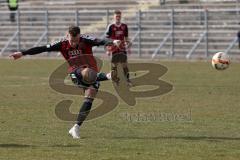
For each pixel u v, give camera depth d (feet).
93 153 97.86
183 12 416.67
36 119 138.10
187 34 405.39
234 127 125.70
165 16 416.67
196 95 186.19
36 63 342.23
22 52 114.42
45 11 436.76
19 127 126.00
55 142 108.17
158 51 402.31
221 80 236.43
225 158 93.76
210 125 128.57
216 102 168.66
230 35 395.14
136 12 421.18
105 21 447.01
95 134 117.60
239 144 106.11
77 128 113.80
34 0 510.58
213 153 97.76
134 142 108.37
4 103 168.55
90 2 478.59
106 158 93.71
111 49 215.10
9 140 110.32
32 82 230.68
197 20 412.36
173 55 394.52
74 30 113.60
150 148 102.32
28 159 93.09
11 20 462.19
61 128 124.98
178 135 116.06
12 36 453.17
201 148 102.27
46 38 440.45
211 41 398.62
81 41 115.65
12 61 363.97
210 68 298.97
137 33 410.93
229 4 424.46
